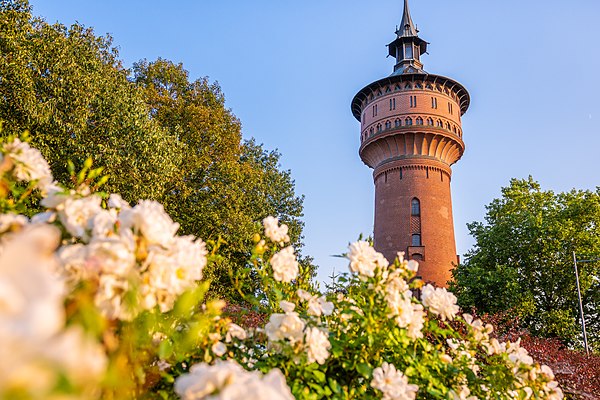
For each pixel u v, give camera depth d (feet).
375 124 136.67
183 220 71.20
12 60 47.91
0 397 2.31
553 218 96.27
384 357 10.84
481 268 84.64
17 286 2.69
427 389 10.09
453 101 137.90
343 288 13.44
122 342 5.61
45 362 2.44
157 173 59.26
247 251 62.49
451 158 136.98
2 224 5.90
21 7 51.01
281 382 4.42
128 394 5.50
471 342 12.09
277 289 11.34
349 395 9.31
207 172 77.46
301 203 100.17
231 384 4.09
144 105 65.62
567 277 89.04
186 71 88.89
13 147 7.54
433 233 125.08
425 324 11.66
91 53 60.59
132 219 6.16
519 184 106.32
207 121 80.48
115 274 5.49
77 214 6.59
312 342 8.98
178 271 6.40
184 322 7.73
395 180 131.34
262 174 92.32
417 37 150.51
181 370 8.45
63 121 51.60
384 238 128.47
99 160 52.65
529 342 34.22
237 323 11.58
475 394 11.44
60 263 5.33
